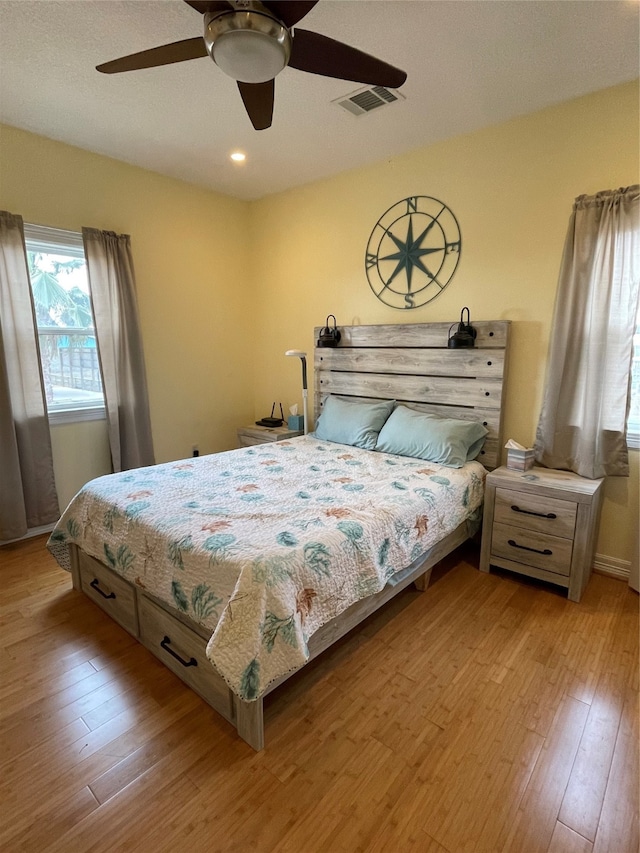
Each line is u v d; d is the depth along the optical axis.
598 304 2.45
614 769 1.48
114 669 1.93
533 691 1.81
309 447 3.31
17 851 1.22
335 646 2.08
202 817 1.32
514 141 2.75
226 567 1.58
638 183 2.38
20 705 1.73
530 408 2.90
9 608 2.37
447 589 2.57
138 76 2.27
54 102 2.53
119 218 3.41
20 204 2.91
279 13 1.36
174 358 3.93
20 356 2.94
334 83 2.32
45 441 3.11
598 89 2.43
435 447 2.86
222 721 1.67
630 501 2.60
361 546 1.84
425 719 1.68
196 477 2.56
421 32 1.95
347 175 3.57
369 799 1.38
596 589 2.56
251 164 3.43
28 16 1.85
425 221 3.20
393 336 3.36
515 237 2.82
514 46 2.04
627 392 2.46
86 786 1.41
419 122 2.78
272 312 4.35
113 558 2.09
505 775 1.46
